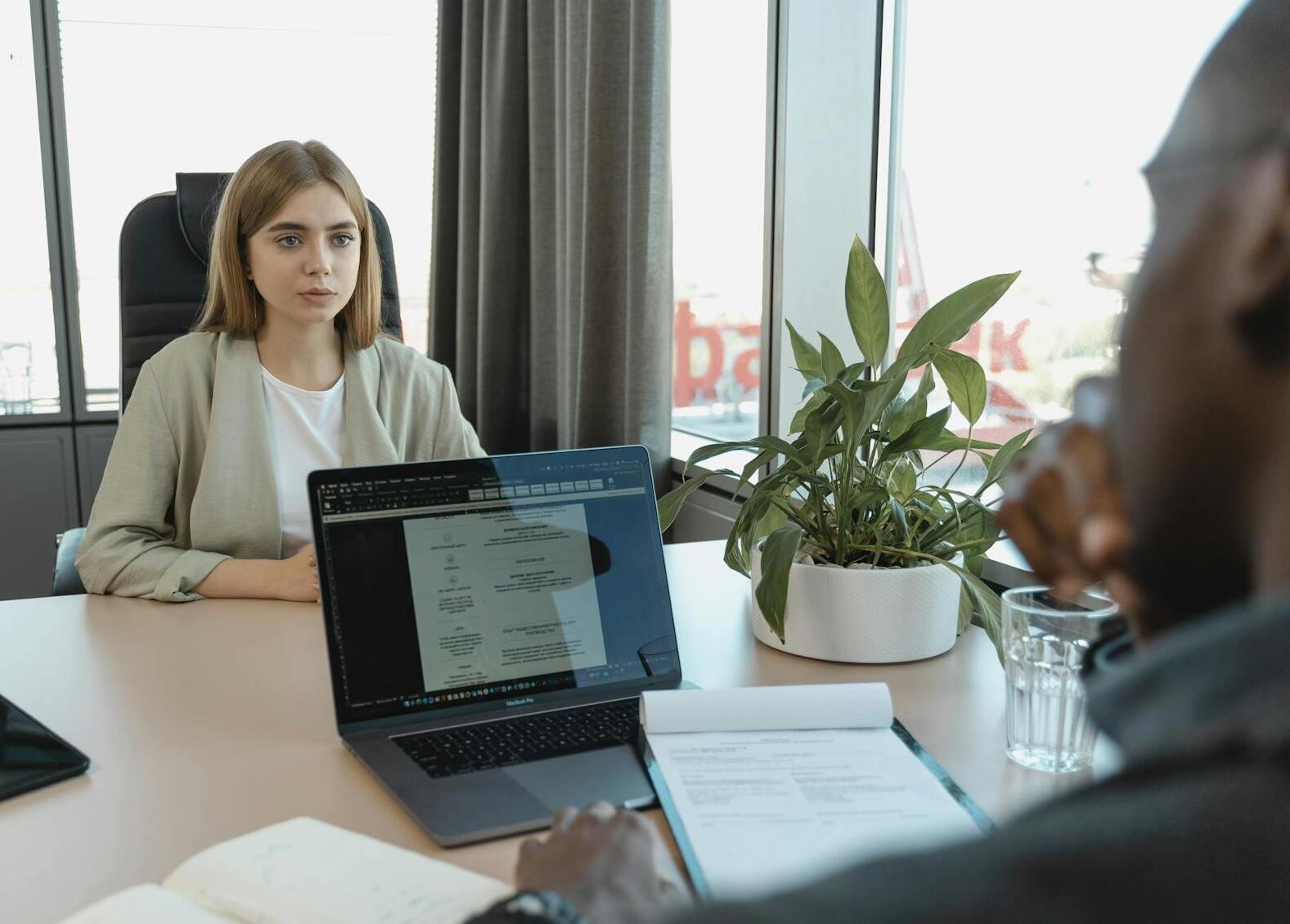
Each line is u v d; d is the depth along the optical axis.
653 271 2.18
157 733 1.01
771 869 0.75
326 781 0.91
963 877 0.27
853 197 2.08
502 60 2.71
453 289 3.14
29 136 3.10
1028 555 0.39
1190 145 0.32
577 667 1.08
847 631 1.18
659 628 1.13
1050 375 1.60
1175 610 0.33
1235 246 0.29
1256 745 0.26
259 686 1.12
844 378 1.17
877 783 0.88
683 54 2.56
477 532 1.08
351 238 1.72
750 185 2.33
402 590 1.03
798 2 2.01
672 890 0.65
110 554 1.49
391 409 1.86
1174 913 0.25
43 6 3.04
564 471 1.12
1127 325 0.32
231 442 1.67
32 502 3.23
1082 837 0.26
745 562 1.29
